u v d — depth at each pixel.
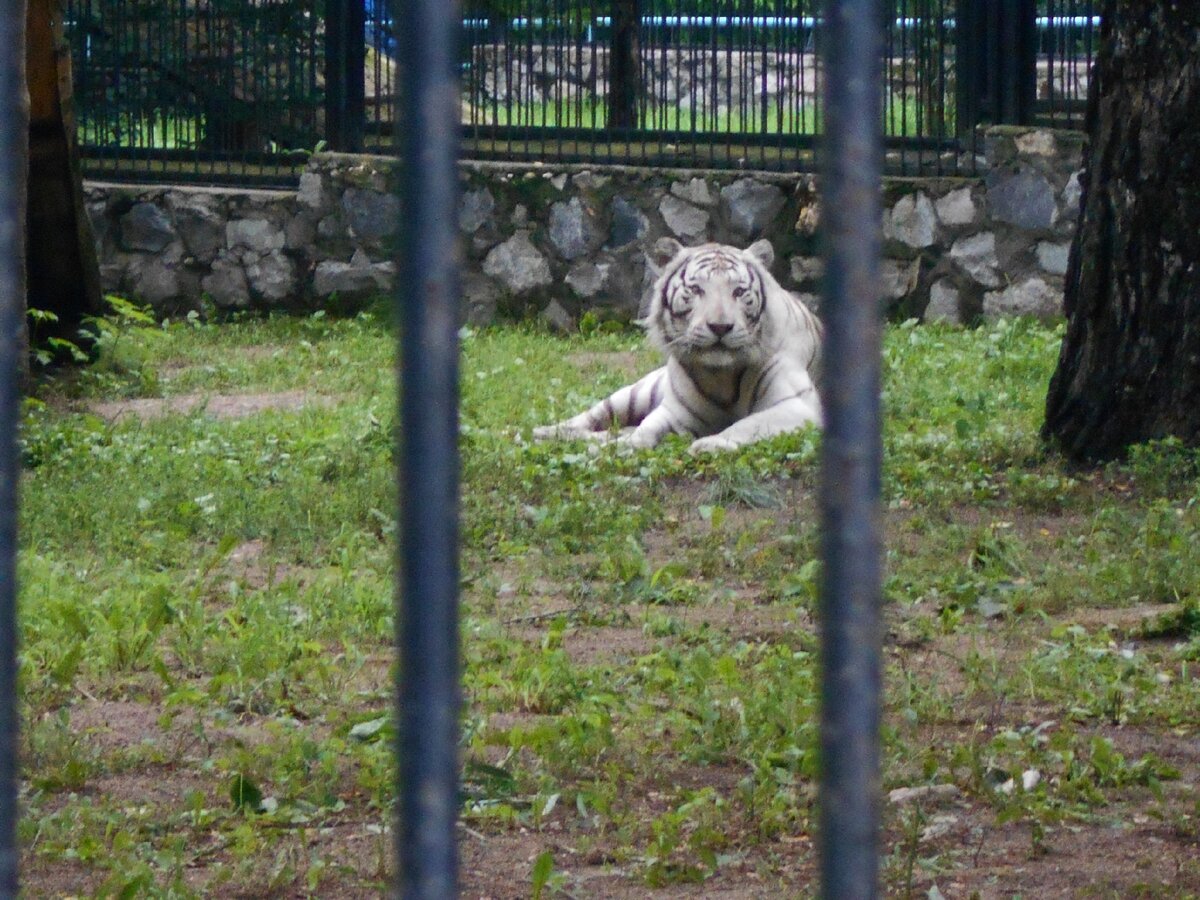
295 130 23.78
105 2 23.36
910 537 10.84
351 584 9.47
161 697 7.64
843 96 2.45
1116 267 12.81
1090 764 6.62
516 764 6.72
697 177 21.88
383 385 17.86
